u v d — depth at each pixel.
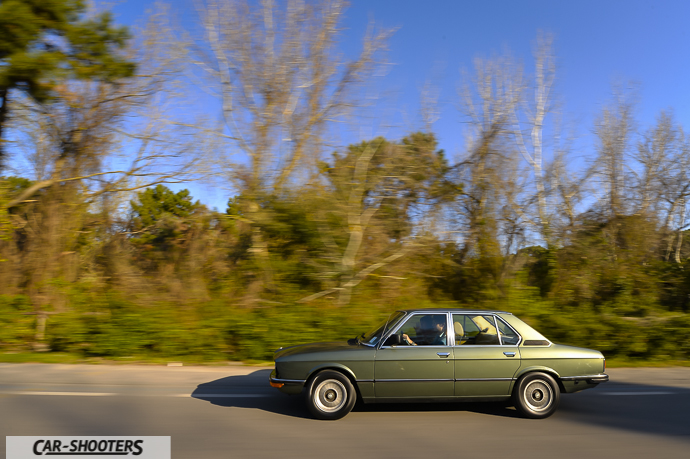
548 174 15.72
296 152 12.98
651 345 10.55
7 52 11.79
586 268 14.23
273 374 6.13
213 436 5.20
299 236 12.57
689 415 6.31
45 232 13.66
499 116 14.64
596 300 13.69
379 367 5.96
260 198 12.73
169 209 23.08
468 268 14.02
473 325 6.36
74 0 12.29
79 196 14.53
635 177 16.64
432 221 13.60
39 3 11.66
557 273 14.28
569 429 5.65
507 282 13.42
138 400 6.62
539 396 6.14
